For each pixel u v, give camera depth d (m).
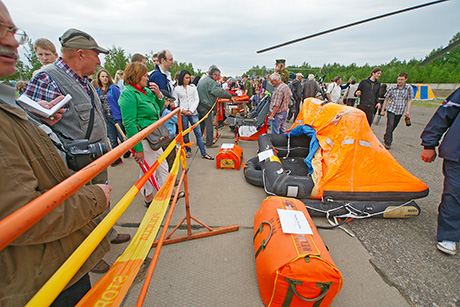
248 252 2.13
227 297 1.68
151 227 1.22
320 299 1.46
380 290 1.74
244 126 5.82
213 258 2.06
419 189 2.59
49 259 0.78
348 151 2.63
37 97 1.47
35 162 0.75
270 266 1.52
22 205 0.63
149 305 1.62
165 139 2.48
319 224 2.54
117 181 3.66
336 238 2.32
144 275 1.88
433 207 2.88
